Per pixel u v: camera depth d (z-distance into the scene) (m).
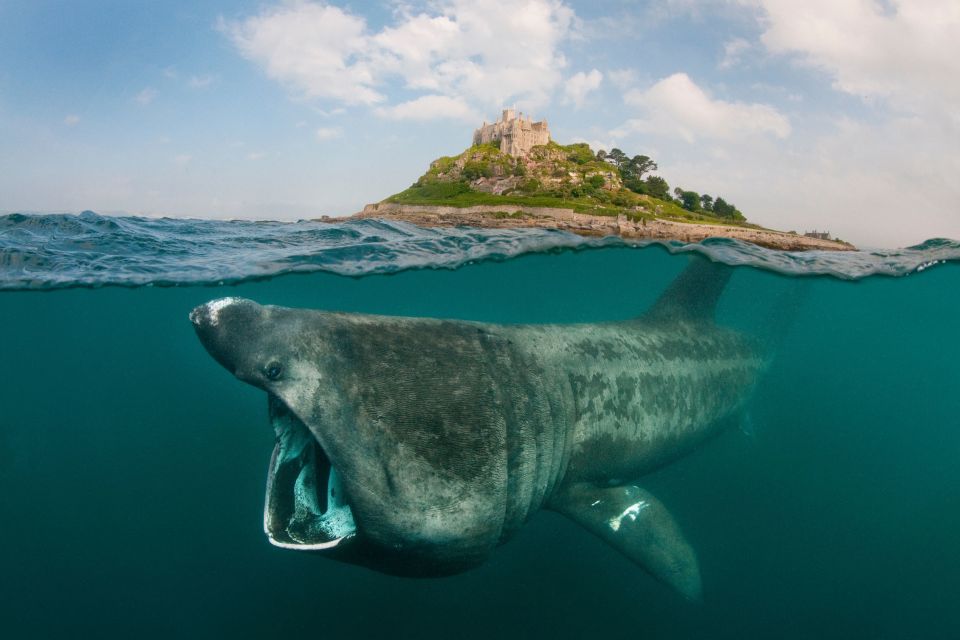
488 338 3.94
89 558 7.39
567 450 4.55
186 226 12.41
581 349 5.04
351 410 2.93
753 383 8.10
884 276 11.98
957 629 6.16
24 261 9.93
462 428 3.28
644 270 17.17
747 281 11.02
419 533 3.12
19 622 6.08
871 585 6.89
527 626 5.66
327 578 6.59
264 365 2.81
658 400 5.72
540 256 13.53
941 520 8.96
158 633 5.91
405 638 5.46
